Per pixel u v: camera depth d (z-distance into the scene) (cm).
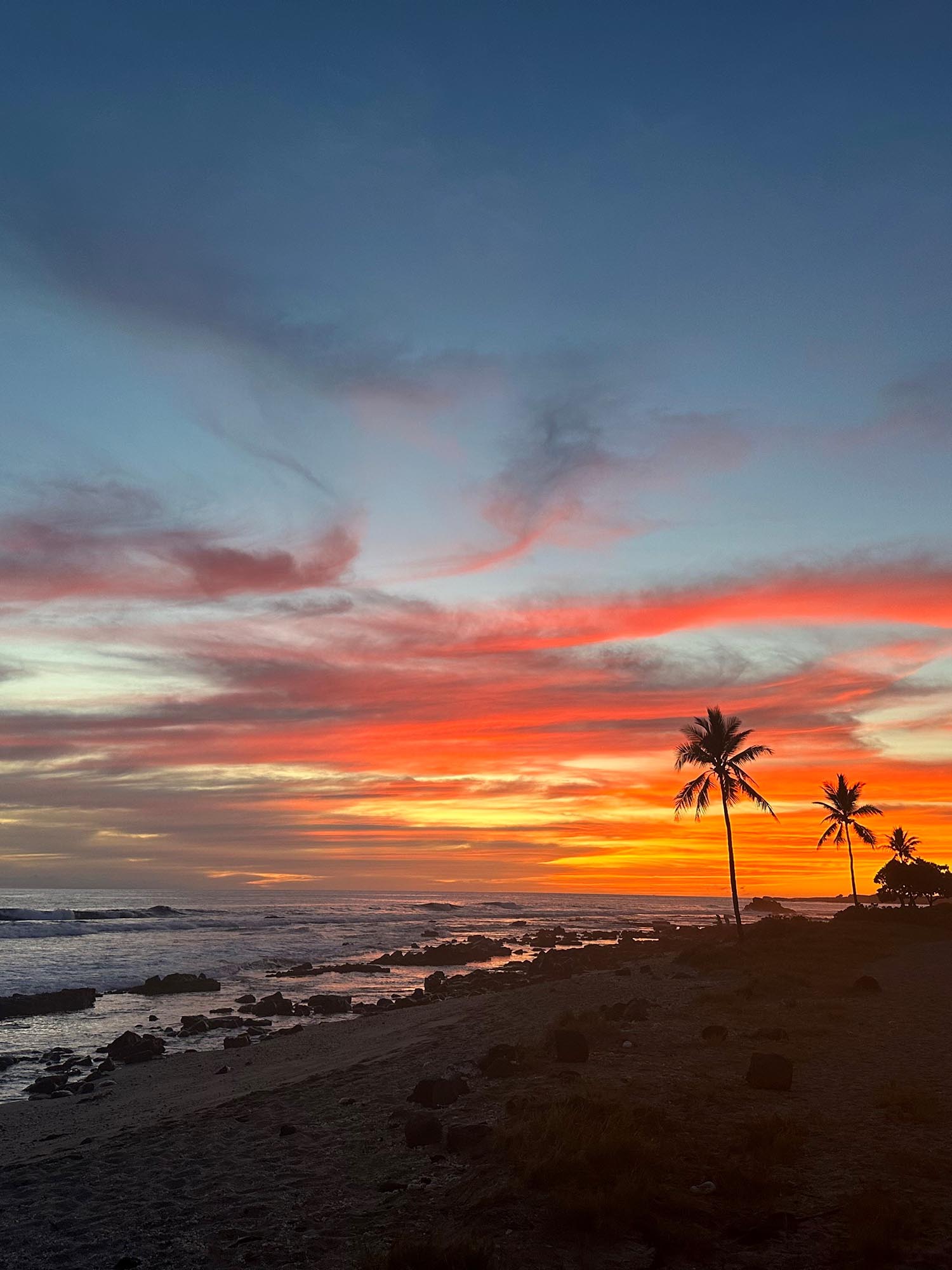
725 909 19075
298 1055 2142
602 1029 1712
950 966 3139
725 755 4269
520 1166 847
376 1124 1098
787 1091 1191
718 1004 2145
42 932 7094
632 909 18038
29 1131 1520
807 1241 684
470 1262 636
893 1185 805
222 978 4875
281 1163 954
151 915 10250
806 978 2684
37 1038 3002
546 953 5475
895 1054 1479
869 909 5841
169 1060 2372
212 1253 704
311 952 6469
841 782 6819
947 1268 623
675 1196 772
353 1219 763
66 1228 794
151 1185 911
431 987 4262
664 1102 1113
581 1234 700
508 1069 1335
